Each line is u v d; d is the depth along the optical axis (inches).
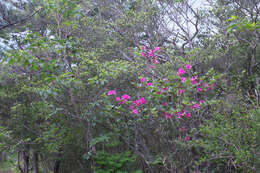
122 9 297.1
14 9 260.7
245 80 216.2
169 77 148.3
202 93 153.6
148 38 264.7
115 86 170.9
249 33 209.2
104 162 161.5
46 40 151.6
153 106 153.2
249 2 231.6
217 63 218.4
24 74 185.0
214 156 139.9
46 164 214.7
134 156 170.4
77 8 150.4
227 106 145.0
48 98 162.6
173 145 157.9
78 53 166.1
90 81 148.3
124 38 250.4
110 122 170.2
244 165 127.4
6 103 197.5
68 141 167.0
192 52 169.9
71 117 164.9
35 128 182.2
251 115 130.8
